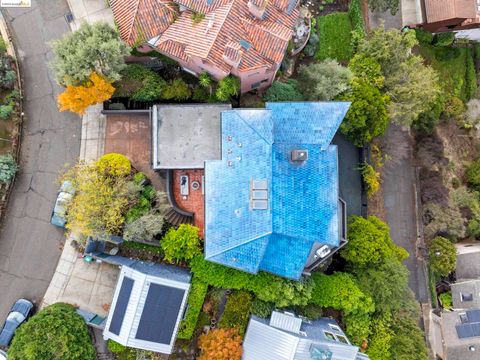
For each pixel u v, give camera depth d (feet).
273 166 95.50
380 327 114.11
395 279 114.32
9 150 111.55
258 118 97.71
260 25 101.50
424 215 136.56
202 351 107.24
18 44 115.03
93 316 110.63
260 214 93.30
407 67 120.57
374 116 116.67
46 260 113.60
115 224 100.07
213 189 97.66
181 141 107.86
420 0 141.79
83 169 101.71
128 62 115.55
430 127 137.59
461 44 159.02
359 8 131.34
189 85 116.37
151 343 98.22
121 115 116.37
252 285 105.29
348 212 131.64
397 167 139.74
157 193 109.81
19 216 113.29
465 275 135.74
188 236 104.32
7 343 107.24
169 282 97.50
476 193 144.25
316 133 101.14
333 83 115.03
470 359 123.24
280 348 97.81
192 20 101.14
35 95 114.93
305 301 105.40
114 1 103.30
